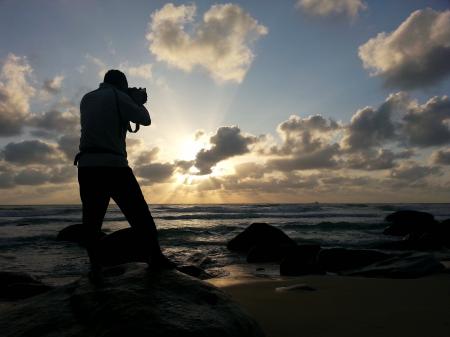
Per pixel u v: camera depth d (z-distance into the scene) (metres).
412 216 26.11
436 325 3.90
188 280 3.41
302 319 4.27
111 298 2.99
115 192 3.44
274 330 3.88
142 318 2.76
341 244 15.02
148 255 3.63
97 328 2.73
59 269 9.63
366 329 3.81
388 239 16.92
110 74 3.73
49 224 24.95
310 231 20.89
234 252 13.62
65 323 2.84
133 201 3.48
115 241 11.78
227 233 19.48
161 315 2.81
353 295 5.68
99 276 3.38
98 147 3.37
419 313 4.42
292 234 19.12
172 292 3.18
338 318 4.27
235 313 3.15
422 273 7.80
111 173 3.37
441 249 13.76
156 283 3.27
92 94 3.54
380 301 5.18
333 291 6.07
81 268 9.78
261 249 11.69
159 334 2.66
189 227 22.12
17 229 21.22
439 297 5.42
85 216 3.42
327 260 9.73
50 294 3.35
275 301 5.32
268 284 7.02
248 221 29.66
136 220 3.54
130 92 3.78
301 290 6.18
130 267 3.80
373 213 42.62
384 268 8.16
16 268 9.71
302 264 9.23
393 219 26.53
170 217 35.12
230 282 7.36
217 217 35.25
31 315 3.01
